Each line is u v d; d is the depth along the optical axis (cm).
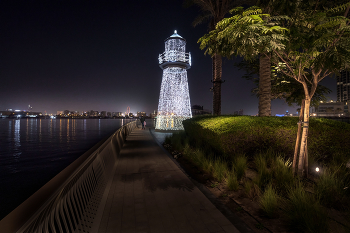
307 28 407
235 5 1326
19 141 3406
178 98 1855
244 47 385
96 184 401
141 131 2202
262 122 604
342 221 295
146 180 511
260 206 343
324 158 563
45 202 174
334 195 354
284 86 942
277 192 389
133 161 736
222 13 1345
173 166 658
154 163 703
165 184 480
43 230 180
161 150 973
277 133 575
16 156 1886
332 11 412
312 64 404
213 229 283
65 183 223
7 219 150
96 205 346
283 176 438
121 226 291
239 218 314
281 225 293
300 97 905
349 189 373
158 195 411
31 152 2133
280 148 588
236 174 478
